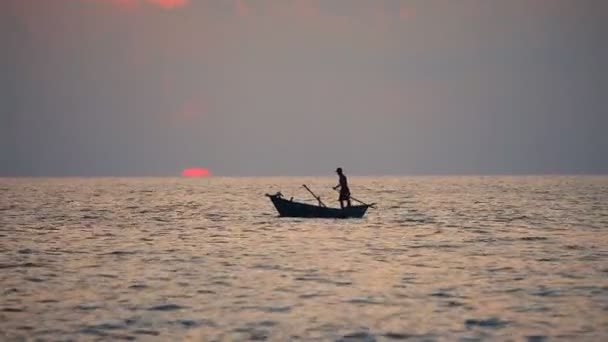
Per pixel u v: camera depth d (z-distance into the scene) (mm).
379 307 55062
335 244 97688
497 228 123562
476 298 58406
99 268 75250
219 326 49188
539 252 89125
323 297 58938
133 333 47344
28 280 67375
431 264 78000
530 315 52156
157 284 65188
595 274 70375
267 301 57344
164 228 125188
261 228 123312
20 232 117125
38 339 45844
